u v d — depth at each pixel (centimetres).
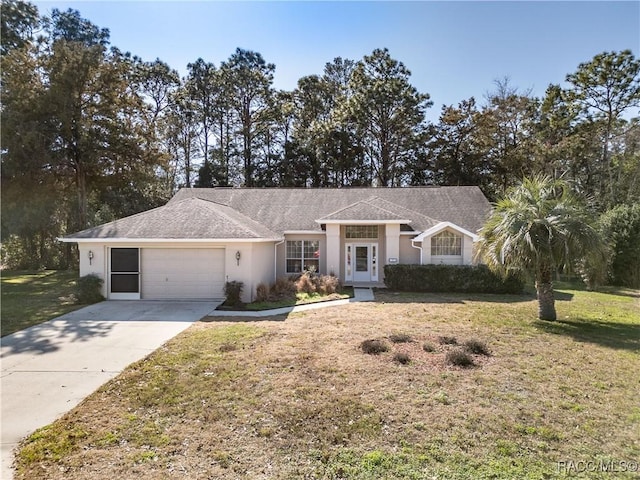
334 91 4403
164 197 3656
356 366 704
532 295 1588
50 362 736
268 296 1485
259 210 2123
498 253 1121
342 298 1492
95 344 855
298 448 445
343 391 596
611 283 2008
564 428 491
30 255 2875
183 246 1430
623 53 2980
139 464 414
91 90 2530
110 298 1440
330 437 466
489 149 3444
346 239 1947
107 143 2559
